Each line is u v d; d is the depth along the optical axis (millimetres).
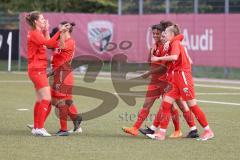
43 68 33250
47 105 33469
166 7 82750
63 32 34312
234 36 75500
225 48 76375
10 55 87062
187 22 79125
